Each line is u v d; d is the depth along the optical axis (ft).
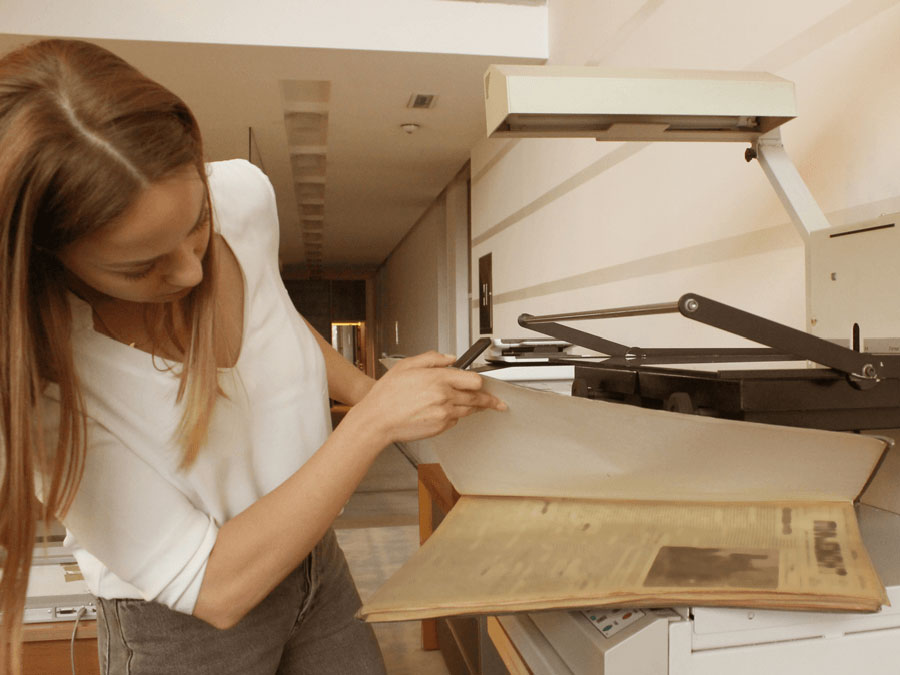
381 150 15.85
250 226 2.86
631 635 1.90
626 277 8.02
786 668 1.98
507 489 2.59
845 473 2.17
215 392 2.37
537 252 11.37
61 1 9.47
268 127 13.99
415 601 1.83
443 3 10.26
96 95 1.67
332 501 2.13
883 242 3.04
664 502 2.40
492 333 14.37
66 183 1.63
